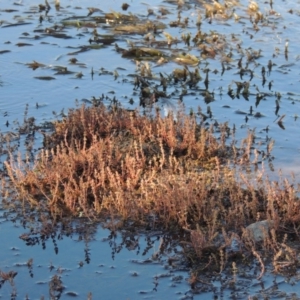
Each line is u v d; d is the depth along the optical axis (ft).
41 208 22.77
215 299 18.42
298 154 28.12
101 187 24.12
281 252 19.67
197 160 26.91
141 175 25.35
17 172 24.22
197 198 22.94
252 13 51.21
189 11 51.55
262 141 29.37
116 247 20.83
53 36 43.65
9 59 39.01
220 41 44.06
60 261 20.08
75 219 22.20
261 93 35.17
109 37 43.73
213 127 30.66
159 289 18.84
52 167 24.59
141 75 37.19
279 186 24.80
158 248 20.63
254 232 21.22
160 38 44.50
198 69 38.65
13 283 18.92
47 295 18.48
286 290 18.79
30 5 51.13
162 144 27.71
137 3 53.01
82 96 33.99
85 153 25.53
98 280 19.22
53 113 31.04
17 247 20.72
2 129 29.48
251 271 19.65
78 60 39.50
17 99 33.17
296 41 44.80
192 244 20.57
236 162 26.96
